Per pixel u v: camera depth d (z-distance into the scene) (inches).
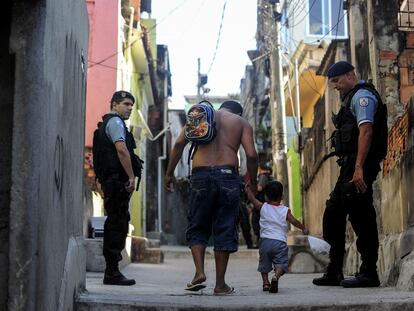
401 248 212.8
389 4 313.7
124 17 625.9
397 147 231.3
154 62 903.1
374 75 310.2
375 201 294.8
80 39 191.0
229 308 159.5
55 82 132.5
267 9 624.7
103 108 544.1
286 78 788.6
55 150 133.9
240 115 222.1
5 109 117.9
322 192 543.8
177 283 278.5
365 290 200.5
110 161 223.1
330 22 826.2
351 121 211.0
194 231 199.5
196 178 199.0
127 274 331.3
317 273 335.3
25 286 109.5
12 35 115.0
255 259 520.7
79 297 168.1
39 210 113.4
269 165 932.6
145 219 915.4
